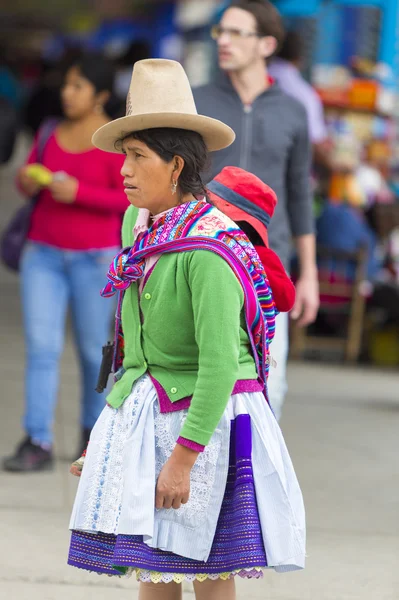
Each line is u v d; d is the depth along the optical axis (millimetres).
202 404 3791
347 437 9547
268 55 6457
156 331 3975
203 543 3908
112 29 38219
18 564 5762
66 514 6641
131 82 4035
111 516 3943
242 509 3924
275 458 4035
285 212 6551
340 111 14531
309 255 6750
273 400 6070
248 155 6371
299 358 14055
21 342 12938
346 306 13859
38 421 7574
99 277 7594
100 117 7672
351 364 14078
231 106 6406
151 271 3955
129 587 5594
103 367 4395
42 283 7547
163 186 3969
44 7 45188
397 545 6562
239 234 3957
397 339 14375
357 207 14227
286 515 3984
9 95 16047
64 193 7332
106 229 7586
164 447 3938
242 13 6348
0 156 10047
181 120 3885
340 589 5770
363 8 16234
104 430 4074
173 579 3920
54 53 44125
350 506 7328
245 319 4008
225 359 3785
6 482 7223
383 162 14945
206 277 3811
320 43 16188
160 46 32562
